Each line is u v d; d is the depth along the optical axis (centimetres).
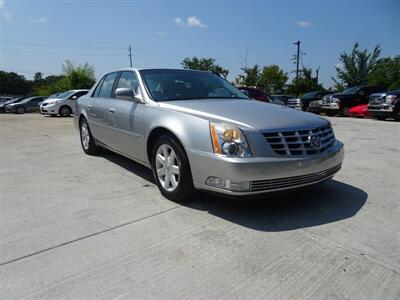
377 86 1920
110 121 486
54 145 725
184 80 458
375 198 380
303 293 211
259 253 258
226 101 404
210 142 308
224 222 313
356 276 229
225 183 298
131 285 218
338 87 3778
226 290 213
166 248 264
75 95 1819
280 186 306
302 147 313
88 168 512
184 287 216
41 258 249
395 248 267
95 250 261
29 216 325
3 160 569
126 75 482
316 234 290
